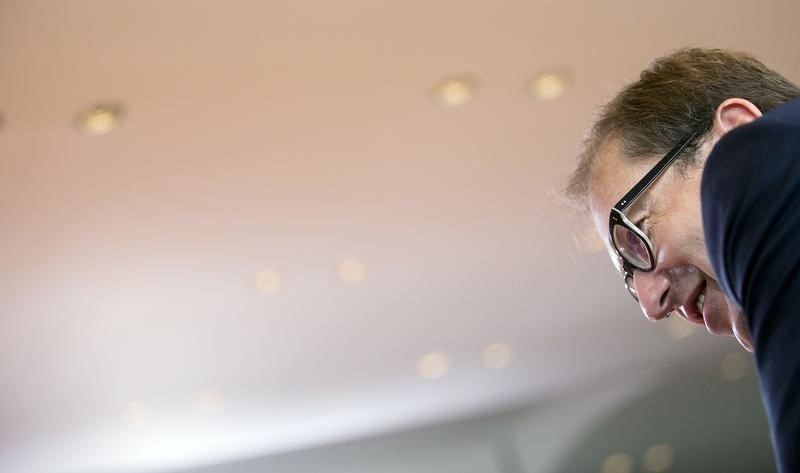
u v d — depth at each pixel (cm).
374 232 414
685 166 124
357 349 496
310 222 399
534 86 348
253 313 449
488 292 471
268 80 328
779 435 82
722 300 126
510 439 607
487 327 501
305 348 486
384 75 336
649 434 629
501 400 580
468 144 373
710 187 94
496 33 329
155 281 413
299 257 419
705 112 125
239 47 314
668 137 126
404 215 407
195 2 297
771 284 84
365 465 604
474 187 396
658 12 327
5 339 434
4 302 410
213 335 459
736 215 89
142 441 539
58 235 377
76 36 301
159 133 339
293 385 517
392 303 465
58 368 461
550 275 466
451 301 473
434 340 502
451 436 596
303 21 310
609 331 530
